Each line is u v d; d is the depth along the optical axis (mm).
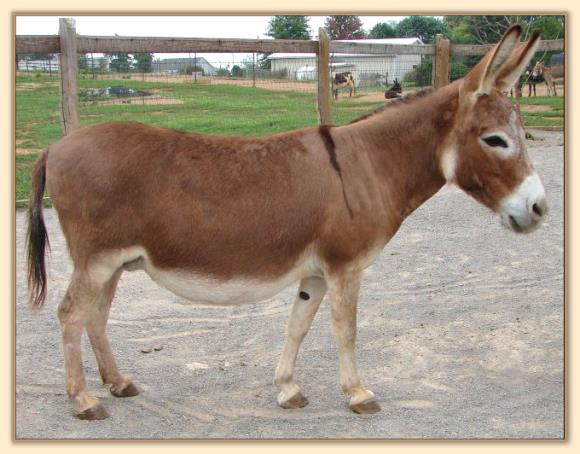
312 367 5129
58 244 7840
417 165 4297
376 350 5402
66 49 7715
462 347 5422
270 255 4051
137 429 4090
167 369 5047
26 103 15539
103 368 4512
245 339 5645
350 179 4109
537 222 3951
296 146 4156
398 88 17609
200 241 3957
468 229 8797
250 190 3994
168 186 3920
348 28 47625
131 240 3938
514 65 4016
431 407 4449
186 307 6312
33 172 4215
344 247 4094
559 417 4289
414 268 7336
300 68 18469
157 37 8539
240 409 4422
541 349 5352
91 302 4031
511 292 6590
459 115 4113
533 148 14367
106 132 4016
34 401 4395
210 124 13484
